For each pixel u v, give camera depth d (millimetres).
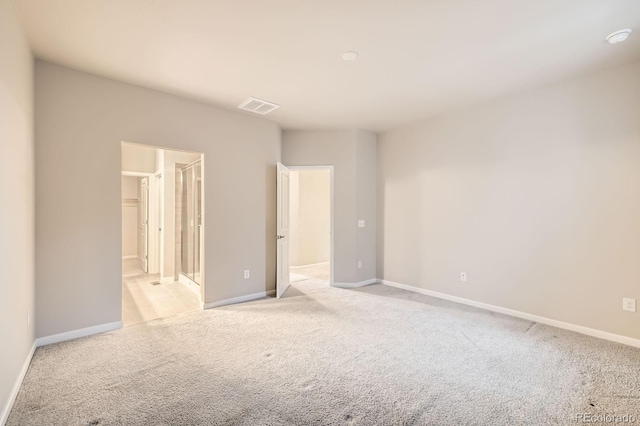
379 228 5172
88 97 2990
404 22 2207
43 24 2223
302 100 3723
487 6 2025
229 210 4035
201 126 3760
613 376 2262
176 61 2775
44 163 2752
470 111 3986
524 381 2203
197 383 2180
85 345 2770
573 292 3131
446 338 2943
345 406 1927
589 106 3029
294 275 5930
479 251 3893
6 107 1857
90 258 3002
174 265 5340
